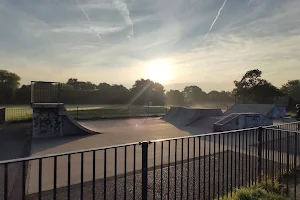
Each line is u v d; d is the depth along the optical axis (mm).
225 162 5270
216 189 3705
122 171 4695
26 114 17422
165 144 7543
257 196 3148
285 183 3820
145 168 2432
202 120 14016
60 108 9758
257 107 21156
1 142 8227
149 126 13375
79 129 10227
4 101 27891
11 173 4566
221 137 9086
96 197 3393
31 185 3908
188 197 3350
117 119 17594
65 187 3822
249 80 35281
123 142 8281
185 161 5383
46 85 10391
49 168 4887
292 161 5113
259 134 3811
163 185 3881
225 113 22203
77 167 5000
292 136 7945
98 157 5879
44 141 8500
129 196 3434
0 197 3439
